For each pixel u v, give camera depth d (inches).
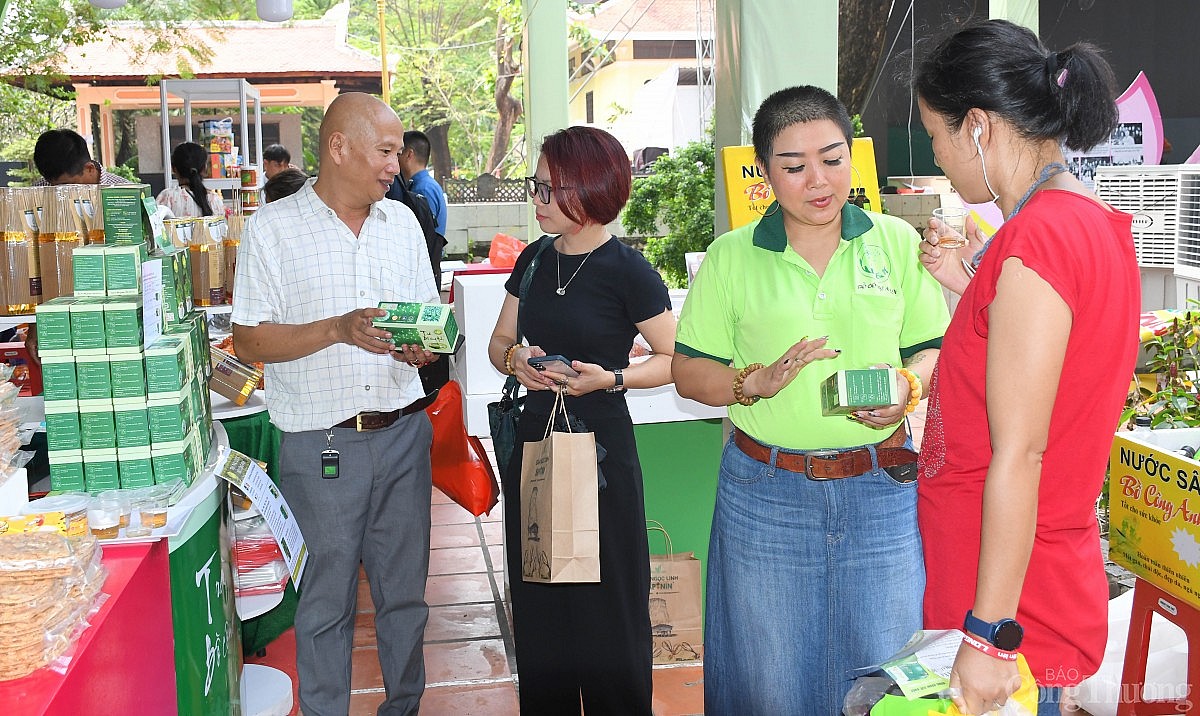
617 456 97.5
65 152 204.1
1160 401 124.2
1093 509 61.8
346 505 101.3
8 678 55.8
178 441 84.6
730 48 134.8
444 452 116.8
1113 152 233.5
